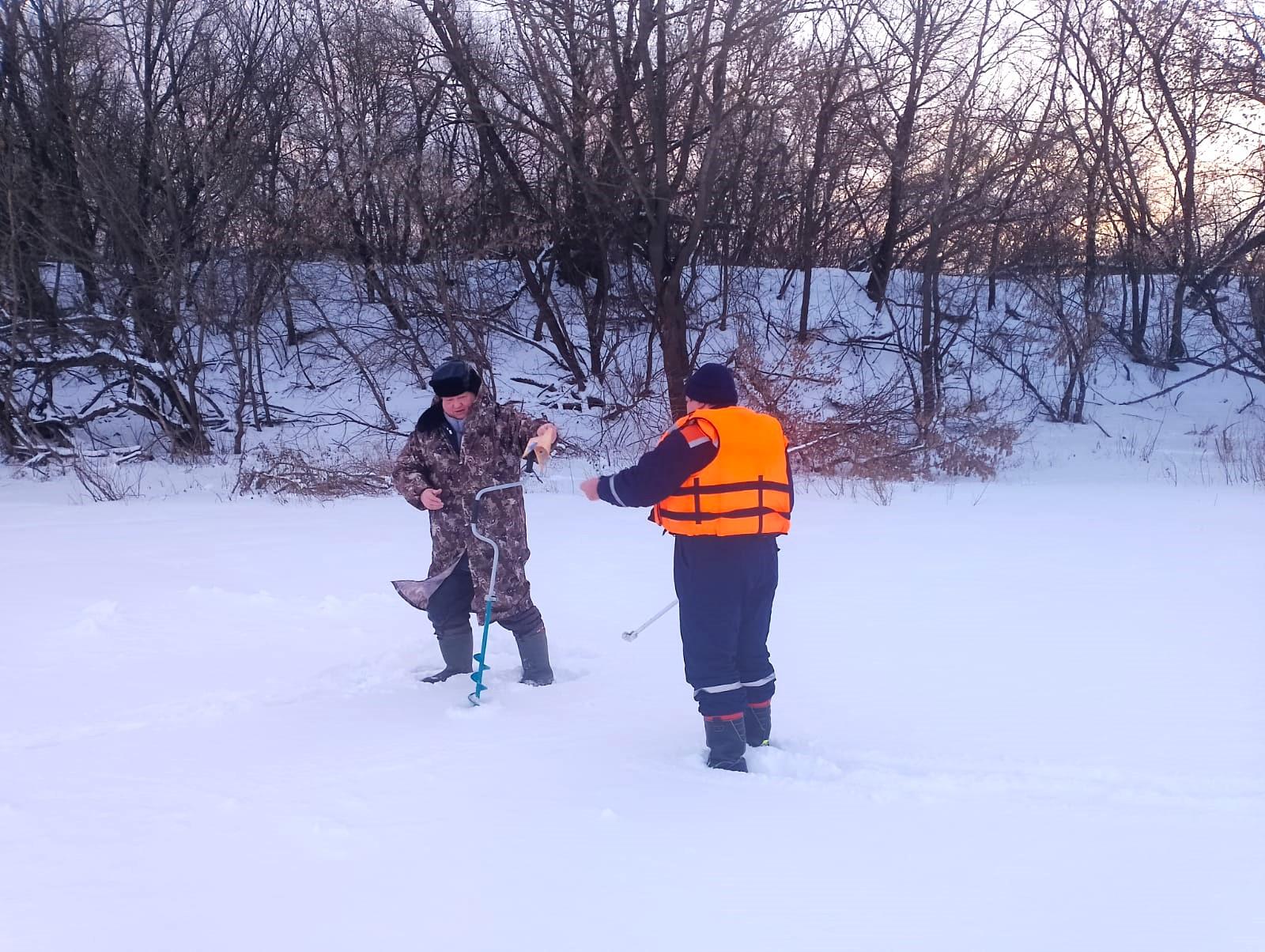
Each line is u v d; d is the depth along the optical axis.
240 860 3.18
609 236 20.38
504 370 22.22
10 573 8.46
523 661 5.38
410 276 20.09
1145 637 5.93
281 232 19.45
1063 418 21.03
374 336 21.95
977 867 3.09
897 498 13.02
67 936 2.72
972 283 21.81
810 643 5.93
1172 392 22.59
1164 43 22.23
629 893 2.94
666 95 18.53
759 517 4.10
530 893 2.95
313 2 22.75
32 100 20.14
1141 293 25.52
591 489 4.20
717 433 4.11
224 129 21.25
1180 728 4.37
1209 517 10.94
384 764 4.09
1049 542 9.35
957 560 8.47
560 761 4.12
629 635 4.50
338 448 18.81
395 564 8.81
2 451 18.22
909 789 3.76
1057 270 21.42
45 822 3.49
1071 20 22.28
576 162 19.00
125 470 17.53
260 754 4.22
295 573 8.41
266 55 22.77
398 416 21.59
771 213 22.61
